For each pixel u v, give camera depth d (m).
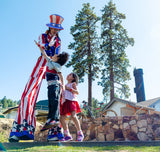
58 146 3.12
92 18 29.25
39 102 19.19
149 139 7.73
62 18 4.50
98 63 27.94
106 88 27.12
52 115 3.46
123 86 27.70
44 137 8.42
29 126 3.82
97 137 8.33
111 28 30.45
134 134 7.96
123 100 21.55
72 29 28.39
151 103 25.39
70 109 3.94
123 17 30.20
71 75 4.40
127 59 28.09
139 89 33.59
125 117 8.30
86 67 26.81
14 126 3.75
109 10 30.67
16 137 3.66
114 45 29.38
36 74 4.25
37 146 3.12
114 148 2.95
